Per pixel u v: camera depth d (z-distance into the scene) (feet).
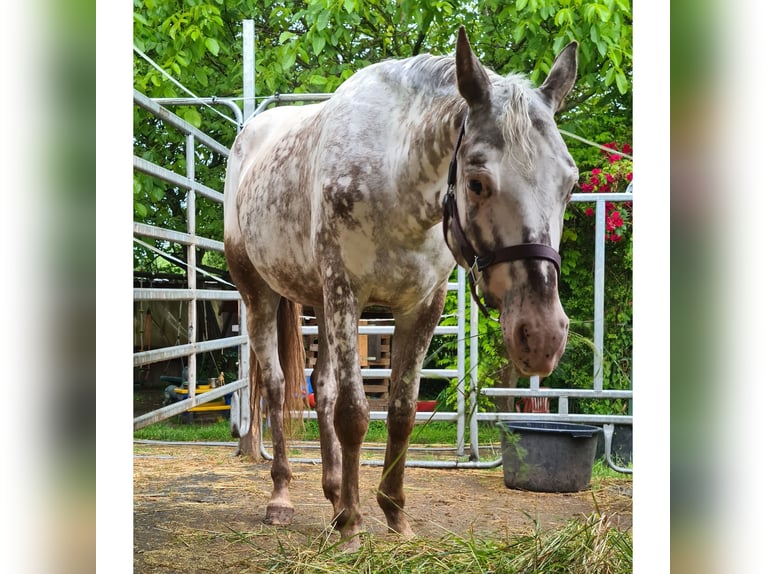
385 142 7.61
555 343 5.45
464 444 15.98
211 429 19.47
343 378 7.66
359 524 7.93
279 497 9.95
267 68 20.90
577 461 11.82
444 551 7.28
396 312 8.24
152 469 13.64
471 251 6.13
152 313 23.47
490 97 5.99
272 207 9.23
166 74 13.51
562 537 7.29
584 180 20.80
